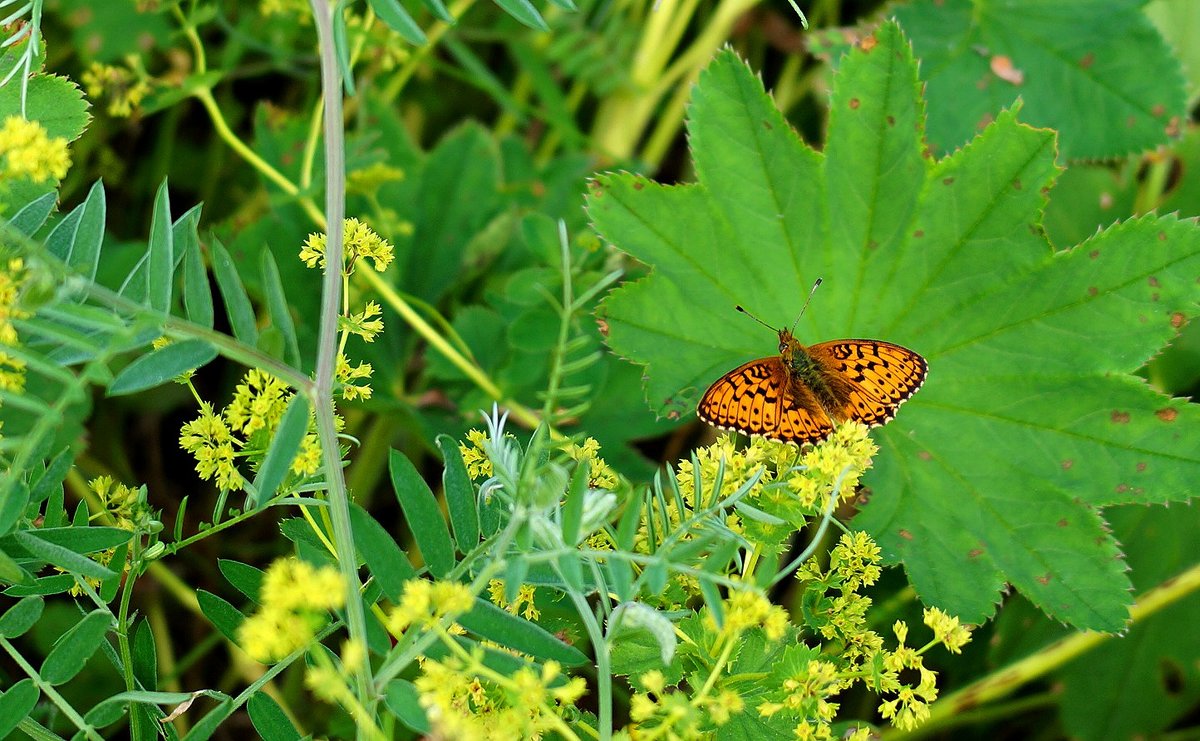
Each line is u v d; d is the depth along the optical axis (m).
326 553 0.41
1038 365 0.45
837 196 0.46
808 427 0.43
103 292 0.37
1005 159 0.45
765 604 0.38
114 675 0.48
